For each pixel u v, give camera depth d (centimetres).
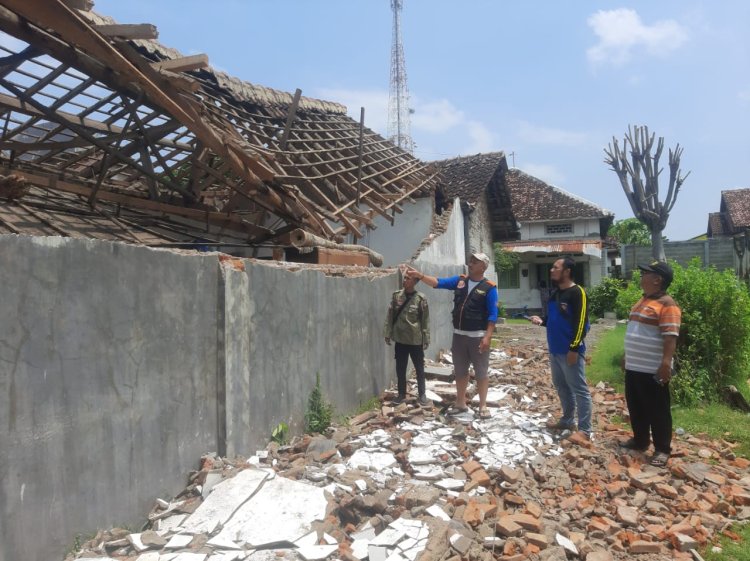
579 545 385
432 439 566
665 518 436
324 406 594
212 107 850
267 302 512
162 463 390
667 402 548
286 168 911
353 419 641
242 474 408
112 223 836
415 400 711
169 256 400
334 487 422
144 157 883
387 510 402
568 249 2483
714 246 2200
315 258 818
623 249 2383
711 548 397
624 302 1548
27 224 695
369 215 1076
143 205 901
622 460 545
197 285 429
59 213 795
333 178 1022
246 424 474
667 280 560
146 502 375
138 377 370
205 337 436
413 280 709
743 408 767
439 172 1479
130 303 365
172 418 400
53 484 307
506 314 2402
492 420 646
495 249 2366
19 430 289
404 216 1393
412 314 707
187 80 696
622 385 861
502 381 869
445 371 901
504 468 485
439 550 350
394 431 589
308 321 585
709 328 773
